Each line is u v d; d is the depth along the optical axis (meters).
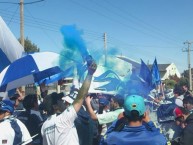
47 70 5.64
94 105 6.91
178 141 5.34
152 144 2.90
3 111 4.37
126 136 2.96
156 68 9.36
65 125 3.88
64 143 3.86
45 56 5.04
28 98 5.11
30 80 5.68
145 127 3.02
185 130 4.61
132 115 2.97
